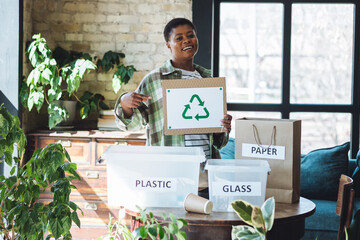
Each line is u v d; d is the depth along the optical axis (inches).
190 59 125.7
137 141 173.2
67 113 182.1
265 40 199.9
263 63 200.5
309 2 197.3
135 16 194.4
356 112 198.2
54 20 194.1
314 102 200.7
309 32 198.8
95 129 185.3
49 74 164.1
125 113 115.7
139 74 195.5
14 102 170.6
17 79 170.6
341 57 199.2
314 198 177.9
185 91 110.7
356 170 177.5
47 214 102.3
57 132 175.5
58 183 104.4
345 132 200.1
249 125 99.5
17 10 169.5
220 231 84.0
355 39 197.5
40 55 170.1
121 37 194.9
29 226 100.7
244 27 199.6
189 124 111.3
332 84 199.9
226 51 200.5
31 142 176.4
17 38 169.9
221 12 199.8
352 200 102.4
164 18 193.9
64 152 111.0
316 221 159.9
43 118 195.3
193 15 191.5
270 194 97.7
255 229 59.8
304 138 201.0
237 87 201.5
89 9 194.4
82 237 174.7
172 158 88.5
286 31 197.5
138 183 89.5
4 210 105.3
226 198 88.4
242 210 60.6
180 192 89.7
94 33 194.9
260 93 201.3
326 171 176.1
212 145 121.2
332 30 198.5
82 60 168.9
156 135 121.0
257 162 93.7
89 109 182.1
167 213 86.3
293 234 89.6
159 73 122.8
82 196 174.2
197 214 86.4
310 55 199.6
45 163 103.0
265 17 199.2
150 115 121.5
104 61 189.3
